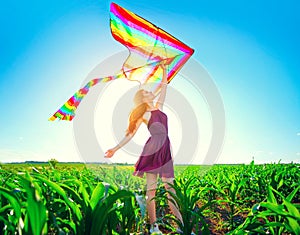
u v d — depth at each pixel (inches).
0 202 94.7
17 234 84.4
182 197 121.5
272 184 164.9
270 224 92.0
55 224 85.7
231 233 98.8
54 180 175.9
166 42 146.9
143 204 88.5
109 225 99.9
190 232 118.7
